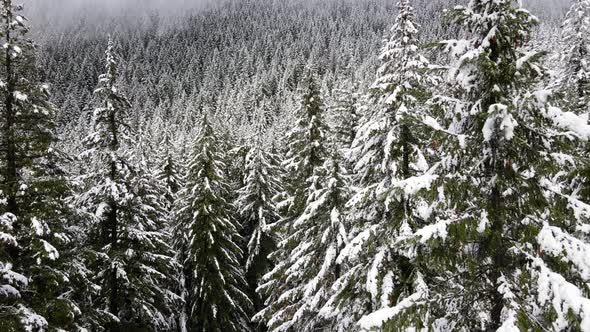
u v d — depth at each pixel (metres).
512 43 7.63
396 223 11.33
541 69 7.28
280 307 20.48
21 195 13.52
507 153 7.42
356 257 12.53
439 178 7.48
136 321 20.58
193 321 26.28
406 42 12.34
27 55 13.71
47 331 12.71
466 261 7.86
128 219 19.70
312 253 17.27
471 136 7.61
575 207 6.87
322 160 19.45
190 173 26.91
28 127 14.02
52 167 14.95
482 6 7.78
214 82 188.00
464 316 7.73
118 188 18.23
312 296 16.81
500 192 7.65
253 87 150.75
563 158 6.86
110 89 18.58
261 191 27.31
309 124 19.28
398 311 7.20
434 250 7.94
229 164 36.78
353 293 12.98
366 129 12.60
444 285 8.59
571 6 23.36
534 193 7.50
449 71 7.64
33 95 14.00
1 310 12.27
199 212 24.36
